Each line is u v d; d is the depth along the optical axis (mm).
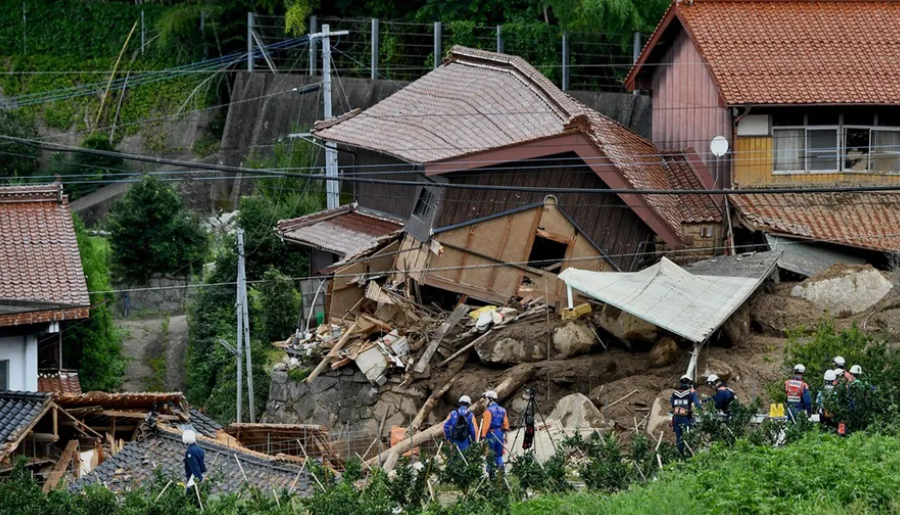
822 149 71188
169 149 110812
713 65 70375
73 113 112500
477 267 67688
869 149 71438
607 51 104250
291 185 99375
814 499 37031
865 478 37781
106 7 116625
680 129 76188
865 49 72750
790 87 69500
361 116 83625
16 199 73625
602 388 59125
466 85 81312
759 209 68688
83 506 43156
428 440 58062
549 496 40656
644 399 57719
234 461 52875
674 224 68875
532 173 67938
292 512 40656
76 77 114312
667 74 78062
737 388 56625
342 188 97188
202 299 81812
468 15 109125
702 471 40188
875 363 52656
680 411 48000
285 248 87062
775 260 63188
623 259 69500
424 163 65812
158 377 82438
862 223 68688
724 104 68750
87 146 108375
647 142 76438
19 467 46344
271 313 79812
